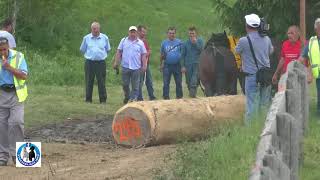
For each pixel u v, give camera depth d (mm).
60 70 68875
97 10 94875
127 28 92688
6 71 26859
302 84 26109
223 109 31906
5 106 27000
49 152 29719
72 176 23250
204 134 31156
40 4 79500
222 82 38969
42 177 23656
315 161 22453
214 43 40375
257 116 27172
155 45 88188
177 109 30531
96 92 56250
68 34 86625
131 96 47250
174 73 47656
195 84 46094
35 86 59031
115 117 30891
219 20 42438
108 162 25625
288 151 16984
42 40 82750
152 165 23547
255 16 30531
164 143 30453
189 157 21906
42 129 37594
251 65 30531
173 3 103000
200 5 104500
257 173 11828
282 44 36312
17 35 79625
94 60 48062
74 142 33438
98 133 36500
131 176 22094
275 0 38625
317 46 32031
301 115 23375
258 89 30594
